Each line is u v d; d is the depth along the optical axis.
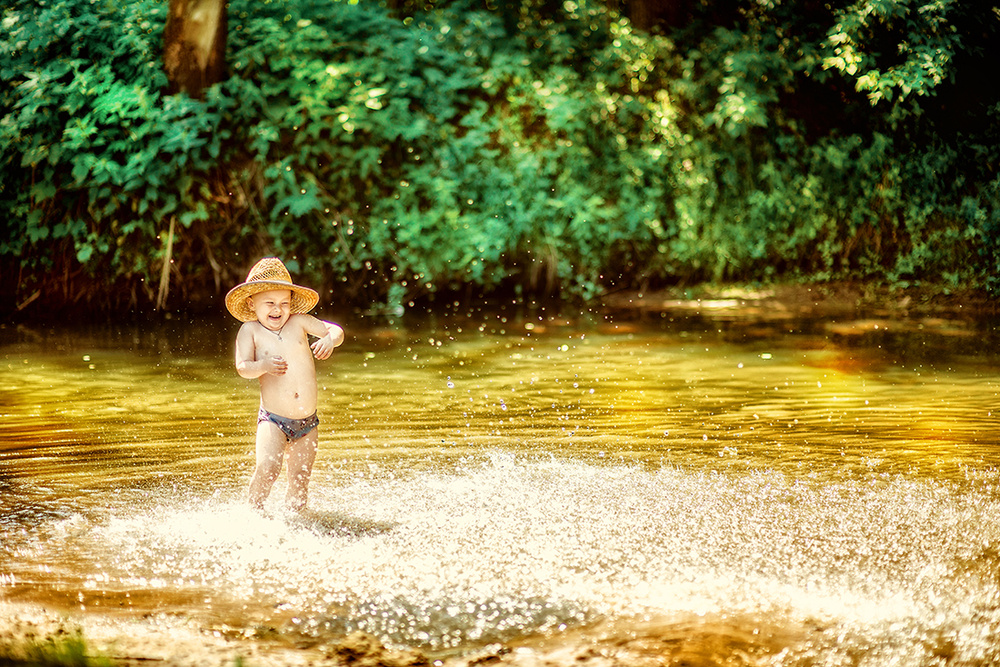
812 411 6.78
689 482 5.16
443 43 13.22
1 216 11.64
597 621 3.49
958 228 13.62
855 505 4.78
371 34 12.98
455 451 5.77
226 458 5.64
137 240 11.91
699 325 11.01
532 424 6.42
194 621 3.46
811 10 14.14
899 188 13.82
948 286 13.15
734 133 13.18
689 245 13.55
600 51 13.94
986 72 14.41
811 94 14.52
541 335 10.31
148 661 3.07
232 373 8.16
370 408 6.87
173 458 5.63
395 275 12.50
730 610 3.58
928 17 12.80
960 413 6.70
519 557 4.10
